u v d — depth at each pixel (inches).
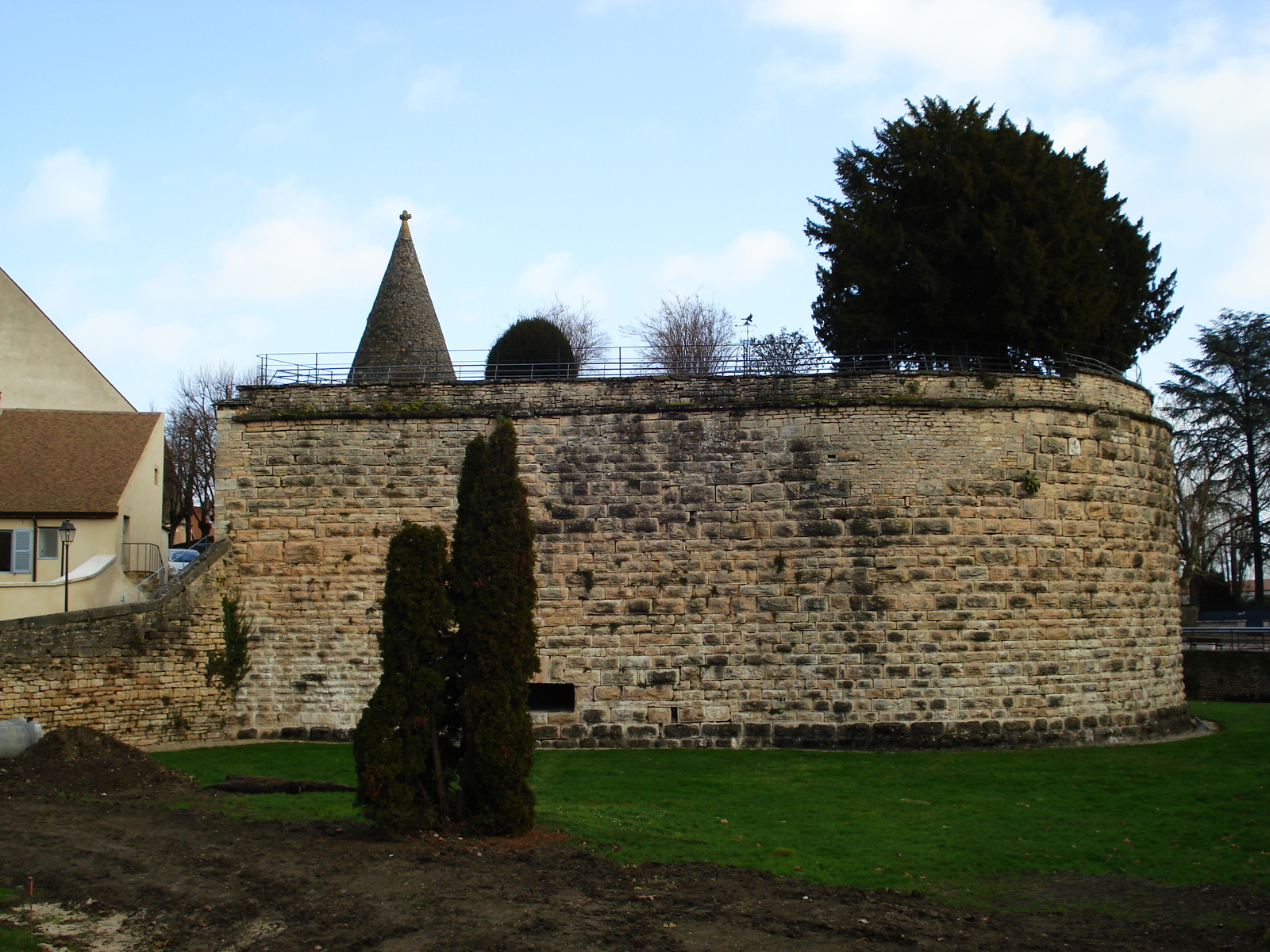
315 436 969.5
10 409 1301.7
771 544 928.3
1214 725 1092.5
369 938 426.0
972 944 443.8
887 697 912.9
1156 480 1036.5
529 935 432.1
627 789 743.1
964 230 1146.7
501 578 581.0
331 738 936.9
